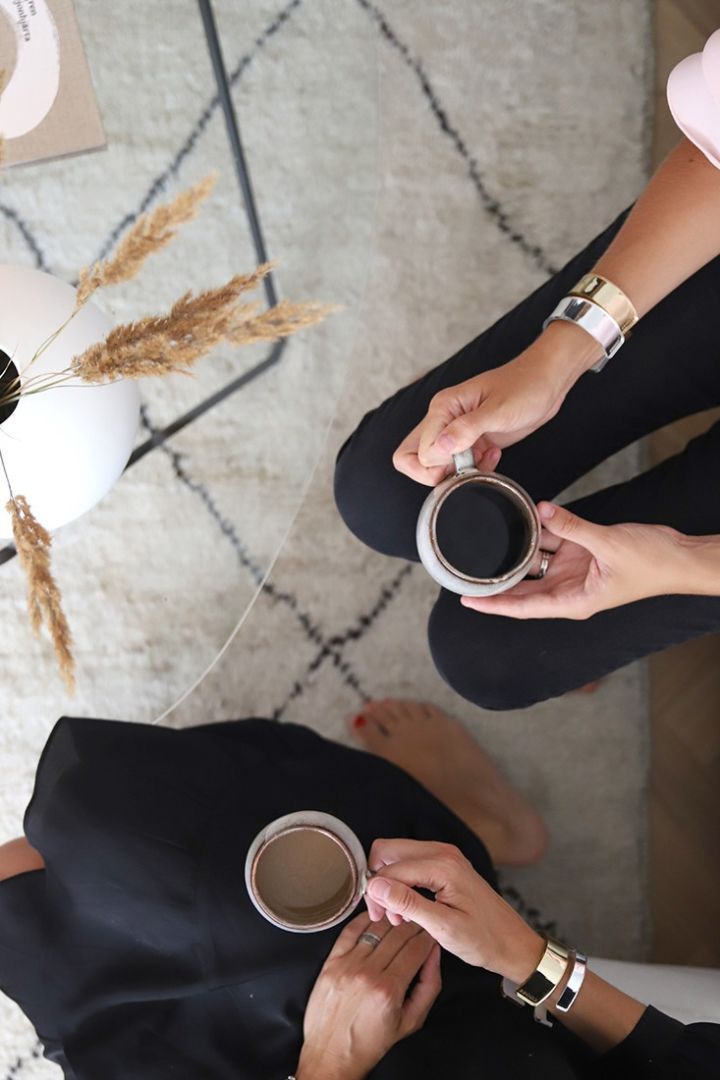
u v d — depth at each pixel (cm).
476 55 128
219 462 91
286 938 89
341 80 90
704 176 71
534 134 129
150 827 93
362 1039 84
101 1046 94
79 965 96
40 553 63
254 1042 92
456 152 128
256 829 93
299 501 91
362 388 127
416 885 80
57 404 72
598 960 102
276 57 89
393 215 128
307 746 106
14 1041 123
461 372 92
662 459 126
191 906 91
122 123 89
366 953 86
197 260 91
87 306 76
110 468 78
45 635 90
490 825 120
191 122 90
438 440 68
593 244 88
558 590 78
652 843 125
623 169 129
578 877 125
